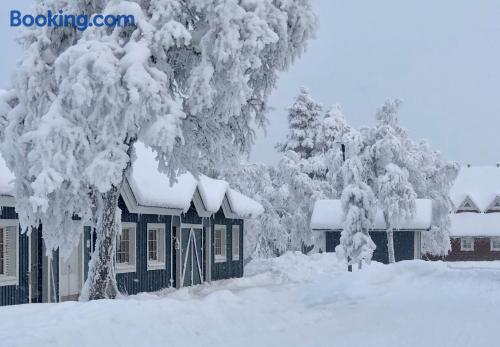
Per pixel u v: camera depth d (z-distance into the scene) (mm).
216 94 15984
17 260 17594
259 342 9273
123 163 14828
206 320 10883
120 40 15383
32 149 15320
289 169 54281
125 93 14500
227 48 15172
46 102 15250
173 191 24391
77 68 14281
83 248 20781
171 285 25688
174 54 16188
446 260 65062
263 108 17828
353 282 17922
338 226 46312
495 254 64375
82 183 16016
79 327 9102
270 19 16156
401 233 45594
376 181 39125
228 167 18234
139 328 9617
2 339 8367
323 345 8789
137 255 23328
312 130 61156
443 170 50375
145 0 15773
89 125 14992
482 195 69500
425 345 8344
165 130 14508
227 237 32156
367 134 40125
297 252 44000
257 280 31109
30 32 15859
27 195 15789
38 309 11461
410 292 16375
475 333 9227
